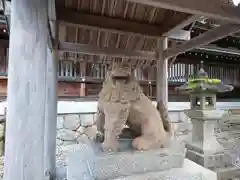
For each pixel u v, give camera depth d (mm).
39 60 792
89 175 1378
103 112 1719
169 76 6246
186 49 2229
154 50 2971
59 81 5387
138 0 1018
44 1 818
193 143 2748
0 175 2498
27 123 753
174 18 2396
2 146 3373
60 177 2084
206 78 2756
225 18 1303
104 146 1526
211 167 2488
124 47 2865
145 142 1573
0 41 4660
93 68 5586
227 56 6766
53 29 2078
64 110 3887
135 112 1616
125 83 1616
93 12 2291
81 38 2619
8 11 2039
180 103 4719
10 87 748
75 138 3938
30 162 754
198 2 1187
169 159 1570
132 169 1453
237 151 3410
